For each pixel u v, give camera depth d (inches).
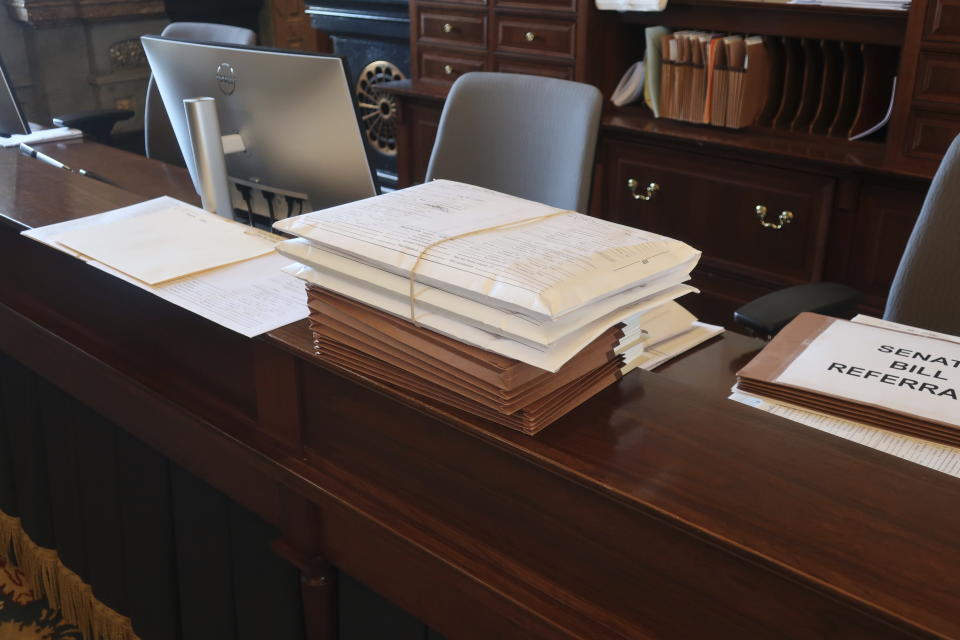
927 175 93.0
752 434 34.5
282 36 207.9
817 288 62.4
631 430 34.8
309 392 44.0
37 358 67.2
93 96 189.6
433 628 42.8
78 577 77.0
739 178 108.7
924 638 24.9
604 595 34.2
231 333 48.1
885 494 30.8
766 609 29.4
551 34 123.0
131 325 57.1
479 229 37.5
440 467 38.8
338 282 38.6
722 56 109.0
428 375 36.4
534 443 33.8
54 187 68.2
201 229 57.3
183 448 55.1
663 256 36.3
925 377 39.3
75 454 69.6
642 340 41.3
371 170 64.6
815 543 28.3
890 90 107.1
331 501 42.6
